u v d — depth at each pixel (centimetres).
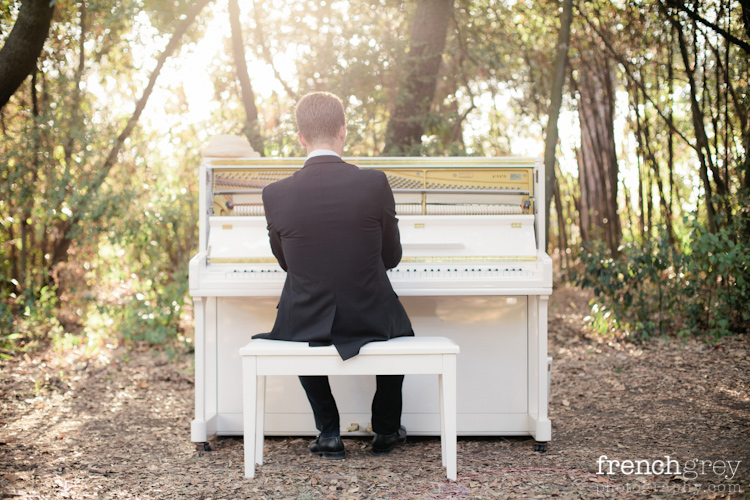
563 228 915
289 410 324
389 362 258
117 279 639
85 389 444
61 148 613
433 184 328
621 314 579
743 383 421
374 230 264
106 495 246
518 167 326
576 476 261
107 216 564
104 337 592
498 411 320
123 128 631
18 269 641
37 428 352
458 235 312
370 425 323
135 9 554
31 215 602
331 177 264
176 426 360
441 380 271
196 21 641
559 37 560
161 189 597
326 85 639
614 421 356
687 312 568
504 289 295
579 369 489
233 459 294
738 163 576
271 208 271
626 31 675
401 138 654
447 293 295
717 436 321
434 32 632
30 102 618
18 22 439
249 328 320
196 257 304
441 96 718
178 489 253
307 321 264
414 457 293
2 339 521
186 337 596
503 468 275
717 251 533
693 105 589
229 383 322
